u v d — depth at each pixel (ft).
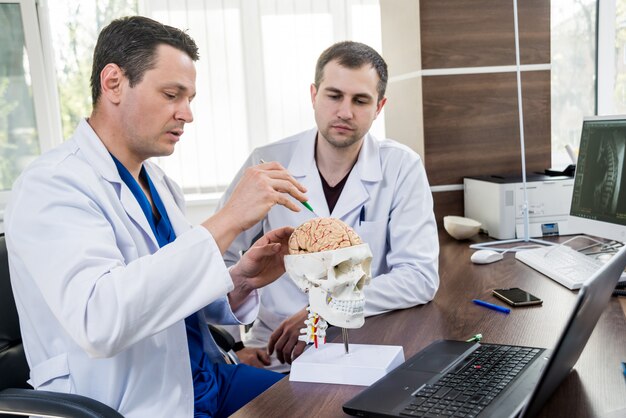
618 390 2.79
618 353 3.23
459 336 3.65
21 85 9.84
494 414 2.51
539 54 7.23
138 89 3.33
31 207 3.07
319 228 3.28
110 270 2.92
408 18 7.30
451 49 7.06
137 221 3.52
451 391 2.76
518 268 5.27
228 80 10.38
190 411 3.43
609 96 9.93
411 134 7.58
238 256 5.46
